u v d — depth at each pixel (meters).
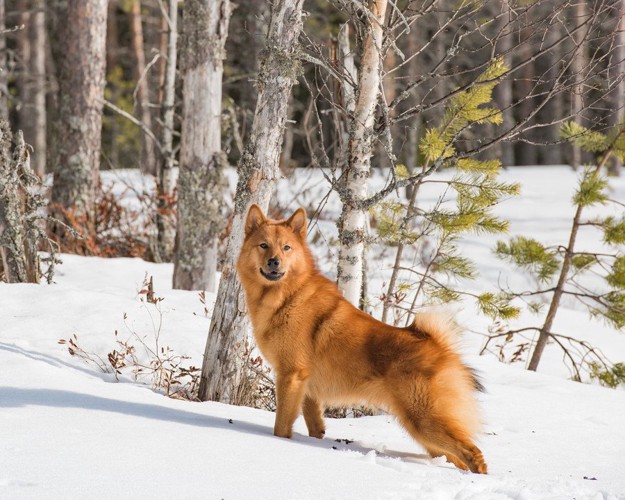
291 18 9.84
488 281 22.31
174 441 6.92
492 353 15.59
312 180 32.75
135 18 45.69
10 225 14.52
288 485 5.88
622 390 13.76
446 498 6.05
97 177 23.03
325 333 8.18
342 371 8.12
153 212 23.08
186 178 17.31
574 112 11.48
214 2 17.08
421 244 23.66
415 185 12.35
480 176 11.75
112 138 51.22
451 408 7.57
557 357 16.92
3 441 6.38
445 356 7.75
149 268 20.14
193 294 16.47
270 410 10.60
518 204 33.78
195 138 17.25
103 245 22.45
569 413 10.51
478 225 11.80
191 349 11.90
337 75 10.57
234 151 41.00
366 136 10.46
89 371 10.61
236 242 9.85
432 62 39.25
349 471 6.50
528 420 9.96
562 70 10.20
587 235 27.09
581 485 6.67
